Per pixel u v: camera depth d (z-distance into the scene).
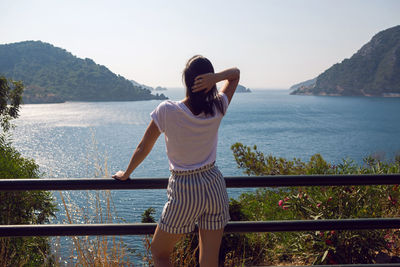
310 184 1.78
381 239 3.32
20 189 1.68
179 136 1.48
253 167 7.46
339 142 124.00
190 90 1.49
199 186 1.50
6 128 20.09
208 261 1.57
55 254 2.06
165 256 1.63
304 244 3.60
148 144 1.52
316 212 3.58
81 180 1.71
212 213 1.54
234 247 4.01
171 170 1.55
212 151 1.56
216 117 1.52
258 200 6.23
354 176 1.80
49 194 11.20
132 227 1.72
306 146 113.50
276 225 1.77
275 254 3.78
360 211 3.45
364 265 1.87
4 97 19.81
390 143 120.00
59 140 133.38
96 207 2.05
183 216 1.51
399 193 3.67
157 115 1.48
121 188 1.73
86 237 2.07
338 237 3.35
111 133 162.50
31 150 107.31
